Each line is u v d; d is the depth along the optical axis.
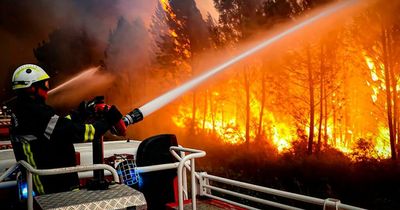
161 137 3.50
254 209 2.96
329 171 12.00
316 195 10.32
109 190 2.11
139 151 3.49
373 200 9.14
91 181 2.19
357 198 9.56
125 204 1.95
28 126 2.23
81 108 2.40
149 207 3.44
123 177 3.04
